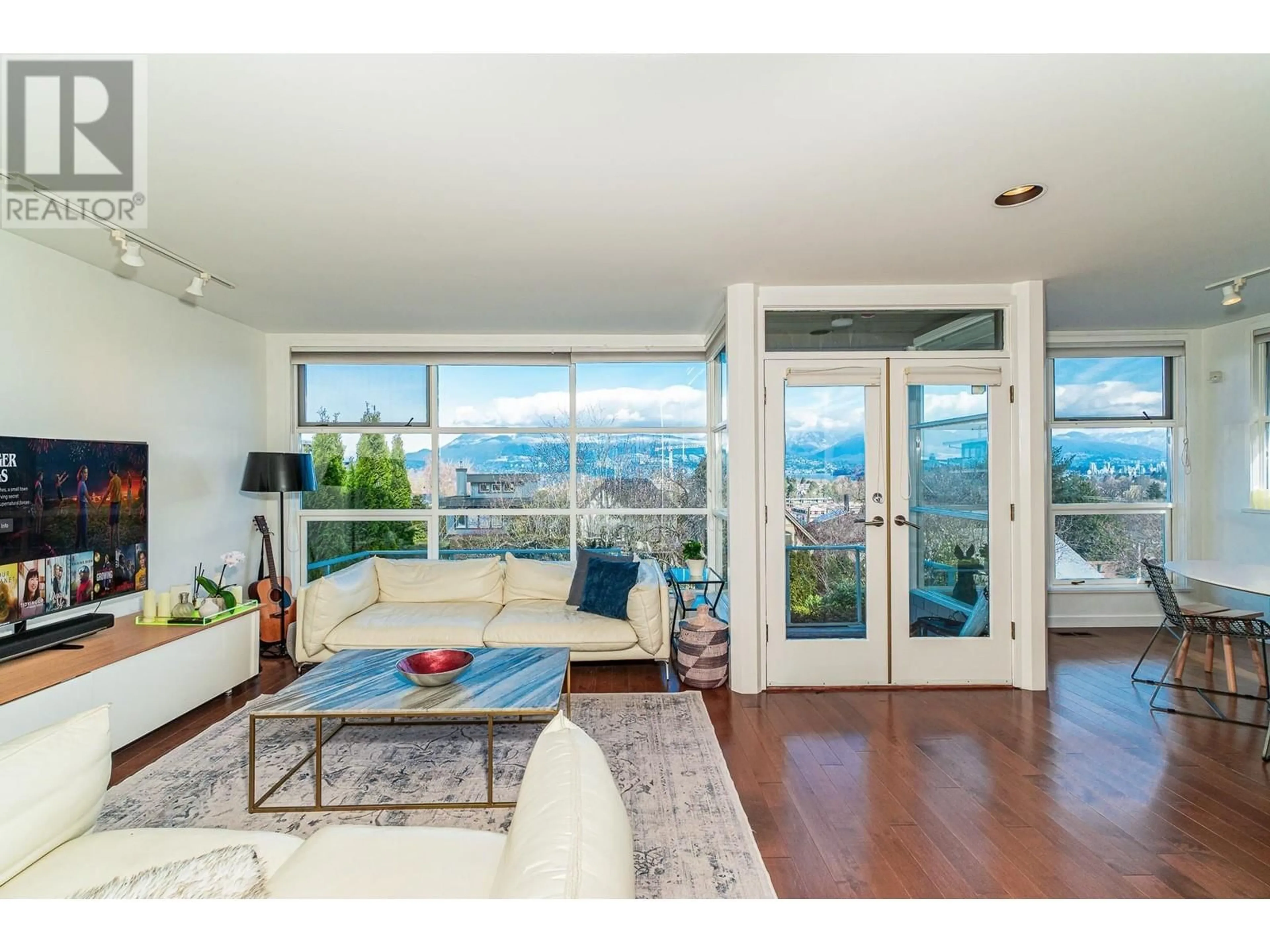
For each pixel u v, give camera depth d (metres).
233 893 1.24
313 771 2.50
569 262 3.00
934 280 3.33
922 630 3.50
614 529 4.86
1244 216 2.46
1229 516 4.51
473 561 4.21
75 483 2.79
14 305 2.57
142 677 2.69
